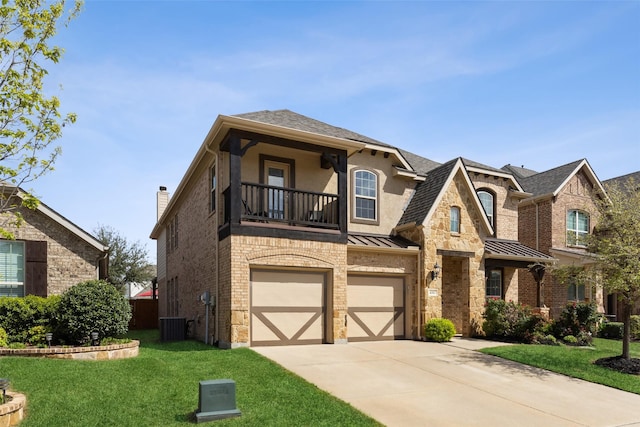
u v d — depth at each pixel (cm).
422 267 1478
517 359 1121
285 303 1256
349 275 1414
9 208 793
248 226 1202
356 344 1304
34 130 746
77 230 1331
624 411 782
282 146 1270
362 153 1620
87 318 993
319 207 1433
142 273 3450
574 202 2119
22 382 732
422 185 1705
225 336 1191
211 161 1419
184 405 683
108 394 707
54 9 745
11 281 1249
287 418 649
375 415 698
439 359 1105
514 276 1895
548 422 709
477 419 704
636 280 1041
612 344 1505
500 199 1991
